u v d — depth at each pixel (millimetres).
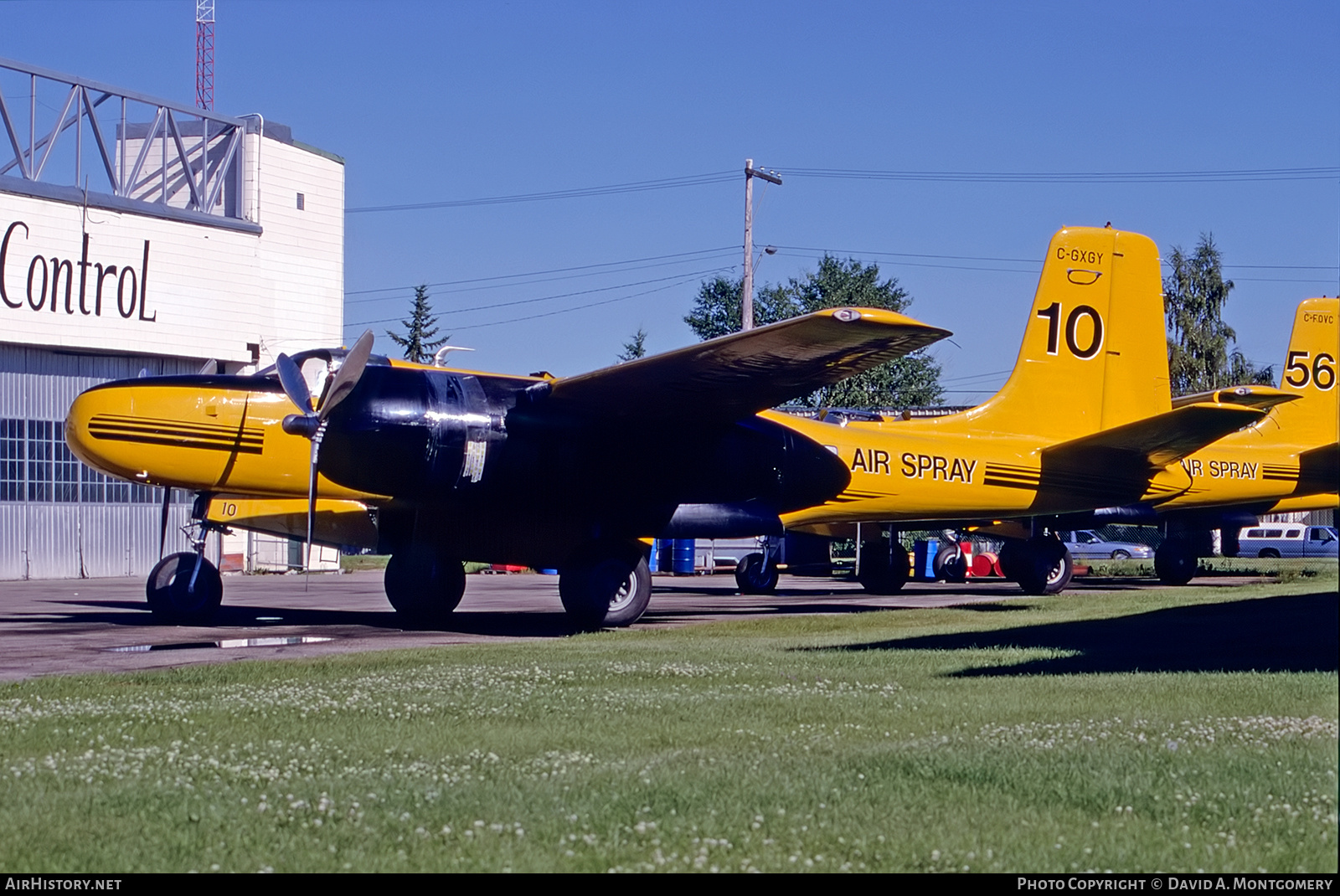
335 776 6348
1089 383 22031
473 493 16078
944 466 20672
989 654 11875
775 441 18000
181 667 11031
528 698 9008
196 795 5934
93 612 18891
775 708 8516
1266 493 27172
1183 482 24812
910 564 28359
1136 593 24938
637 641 13859
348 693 9297
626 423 16734
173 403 15883
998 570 32281
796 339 14336
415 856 4984
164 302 30875
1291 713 8047
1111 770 6312
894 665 11008
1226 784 6016
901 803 5727
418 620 17750
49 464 29859
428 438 15570
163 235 30828
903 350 14867
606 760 6762
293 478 16250
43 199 28656
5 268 28062
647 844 5121
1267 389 18484
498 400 16172
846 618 17031
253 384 16312
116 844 5133
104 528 30938
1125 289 22250
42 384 29641
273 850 5062
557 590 26922
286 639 14609
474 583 30547
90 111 29766
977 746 6980
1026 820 5445
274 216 33312
